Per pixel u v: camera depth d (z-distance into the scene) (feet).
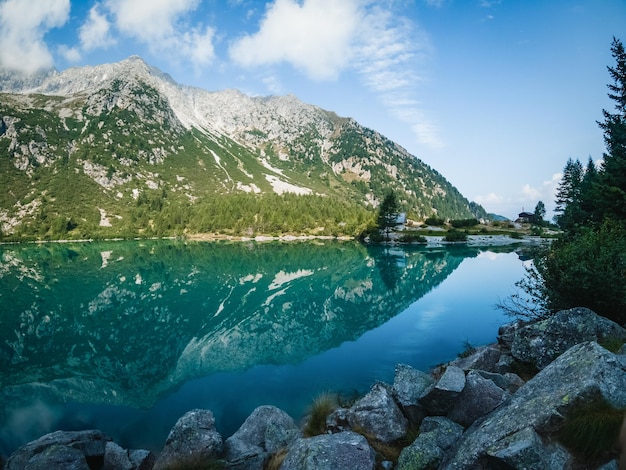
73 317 92.94
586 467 16.98
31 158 580.71
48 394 52.19
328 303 103.81
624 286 35.58
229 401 49.21
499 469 18.75
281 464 27.12
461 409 29.14
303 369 58.59
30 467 30.96
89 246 339.98
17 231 402.52
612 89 94.38
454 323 79.56
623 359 21.29
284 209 493.36
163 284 137.08
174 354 67.00
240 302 107.14
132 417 45.96
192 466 29.14
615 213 75.15
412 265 173.88
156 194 590.55
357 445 25.27
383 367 57.98
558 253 44.01
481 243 289.94
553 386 21.84
